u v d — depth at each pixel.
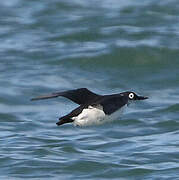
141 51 21.08
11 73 20.11
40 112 17.77
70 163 13.69
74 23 23.58
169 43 21.55
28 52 21.42
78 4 25.33
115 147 14.78
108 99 10.27
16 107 18.12
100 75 20.11
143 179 13.08
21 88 19.12
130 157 14.09
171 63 20.67
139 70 20.41
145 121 16.75
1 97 18.59
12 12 25.02
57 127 16.39
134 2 25.31
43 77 19.84
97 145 14.93
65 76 19.95
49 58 21.00
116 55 20.97
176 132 15.98
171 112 17.50
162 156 14.07
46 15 24.50
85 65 20.59
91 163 13.69
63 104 18.28
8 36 22.83
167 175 13.15
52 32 22.98
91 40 22.14
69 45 21.86
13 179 13.05
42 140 15.34
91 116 10.12
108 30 22.75
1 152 14.37
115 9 24.70
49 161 13.80
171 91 19.27
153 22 23.45
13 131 16.19
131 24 23.30
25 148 14.65
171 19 23.72
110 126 16.27
